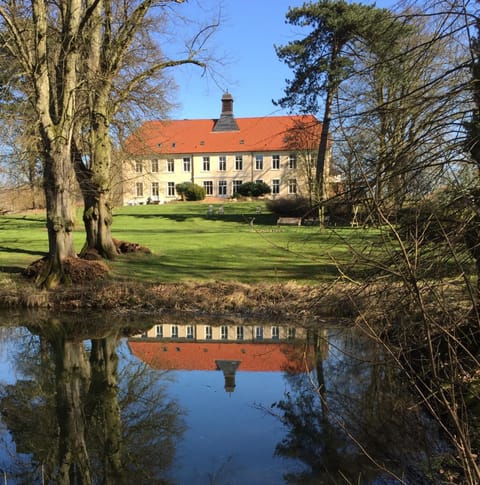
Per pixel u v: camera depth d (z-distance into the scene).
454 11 3.11
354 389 5.58
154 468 4.08
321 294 4.93
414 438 4.22
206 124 57.28
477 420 3.74
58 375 6.53
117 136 16.56
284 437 4.54
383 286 3.69
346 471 3.92
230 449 4.36
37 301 9.45
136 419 5.09
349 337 7.00
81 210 36.16
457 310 3.45
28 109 11.16
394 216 3.08
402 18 3.45
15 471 4.14
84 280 10.45
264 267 12.47
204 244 18.11
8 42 9.68
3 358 7.14
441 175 3.25
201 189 51.12
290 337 7.78
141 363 6.87
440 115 3.02
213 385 6.00
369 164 3.26
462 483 3.48
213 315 8.86
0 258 14.61
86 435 4.79
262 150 51.84
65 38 10.02
